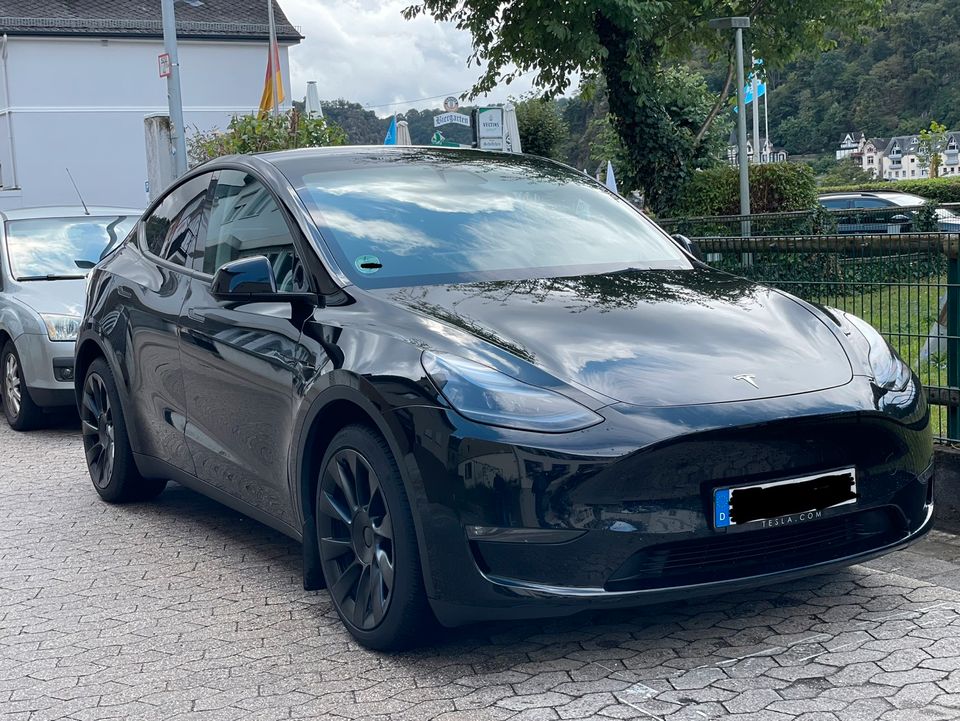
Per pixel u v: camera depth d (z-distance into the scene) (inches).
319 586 158.6
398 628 136.6
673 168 777.6
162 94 1676.9
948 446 193.9
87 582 182.7
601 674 131.9
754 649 136.9
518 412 127.1
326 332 151.2
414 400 131.9
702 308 152.9
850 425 133.6
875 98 4431.6
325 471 149.2
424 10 815.1
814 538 135.3
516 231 175.0
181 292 194.2
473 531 126.6
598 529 124.0
